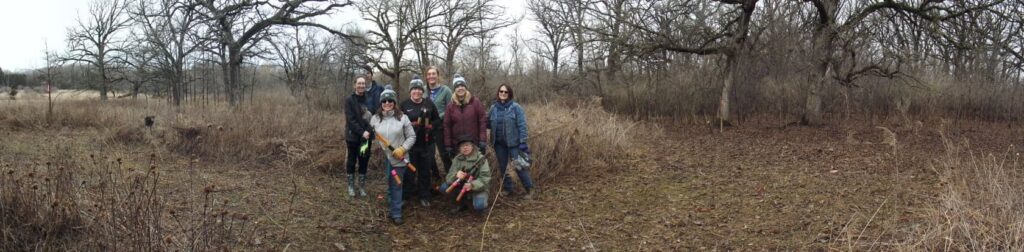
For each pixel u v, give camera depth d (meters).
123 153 7.73
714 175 7.25
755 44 14.15
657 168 7.77
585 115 9.46
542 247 4.68
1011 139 10.38
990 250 3.73
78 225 3.97
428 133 5.72
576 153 7.47
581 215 5.54
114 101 17.91
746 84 14.42
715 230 4.92
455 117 5.88
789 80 14.69
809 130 11.92
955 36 11.09
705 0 12.69
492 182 6.39
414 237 4.93
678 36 13.52
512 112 6.04
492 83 19.66
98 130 10.98
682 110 14.12
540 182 6.80
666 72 15.46
